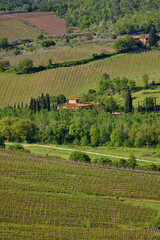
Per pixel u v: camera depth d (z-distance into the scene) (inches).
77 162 6053.2
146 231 3976.4
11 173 5334.6
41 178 5265.8
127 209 4493.1
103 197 4822.8
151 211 4468.5
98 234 3858.3
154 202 4744.1
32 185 4990.2
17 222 3996.1
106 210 4431.6
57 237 3757.4
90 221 4109.3
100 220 4173.2
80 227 3996.1
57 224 4020.7
